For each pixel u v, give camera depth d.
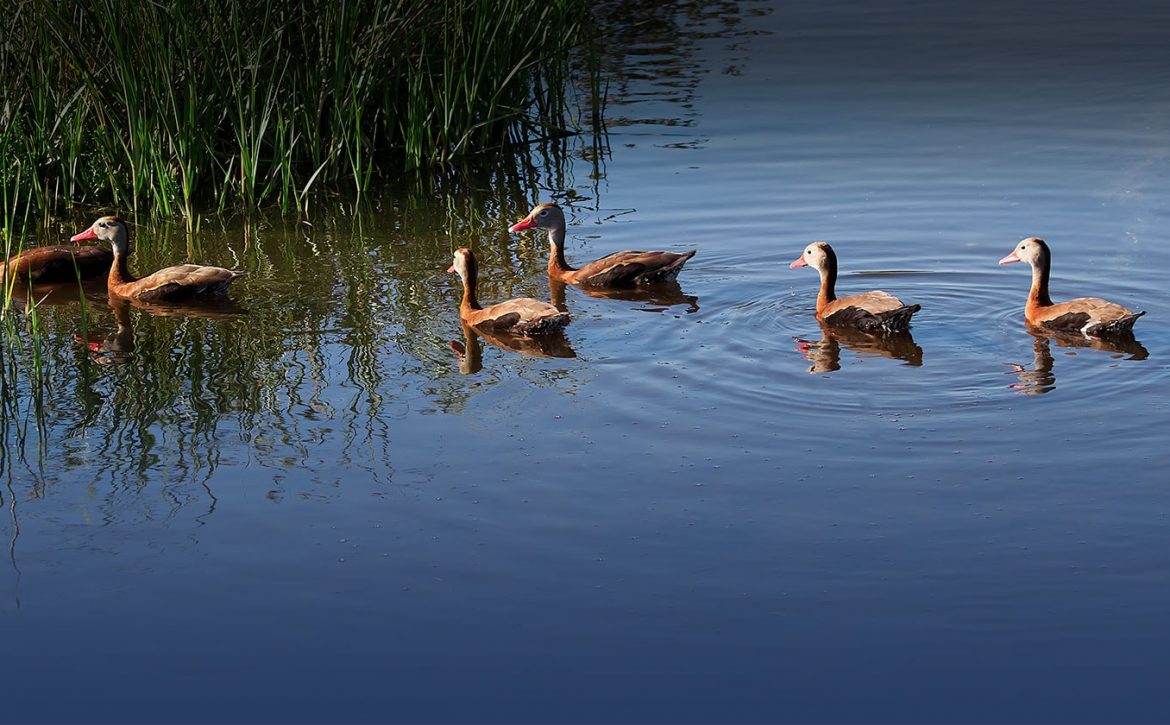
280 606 11.01
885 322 16.53
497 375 15.65
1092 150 24.09
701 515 12.24
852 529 11.93
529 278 19.50
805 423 14.08
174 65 23.09
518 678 10.05
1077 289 17.83
